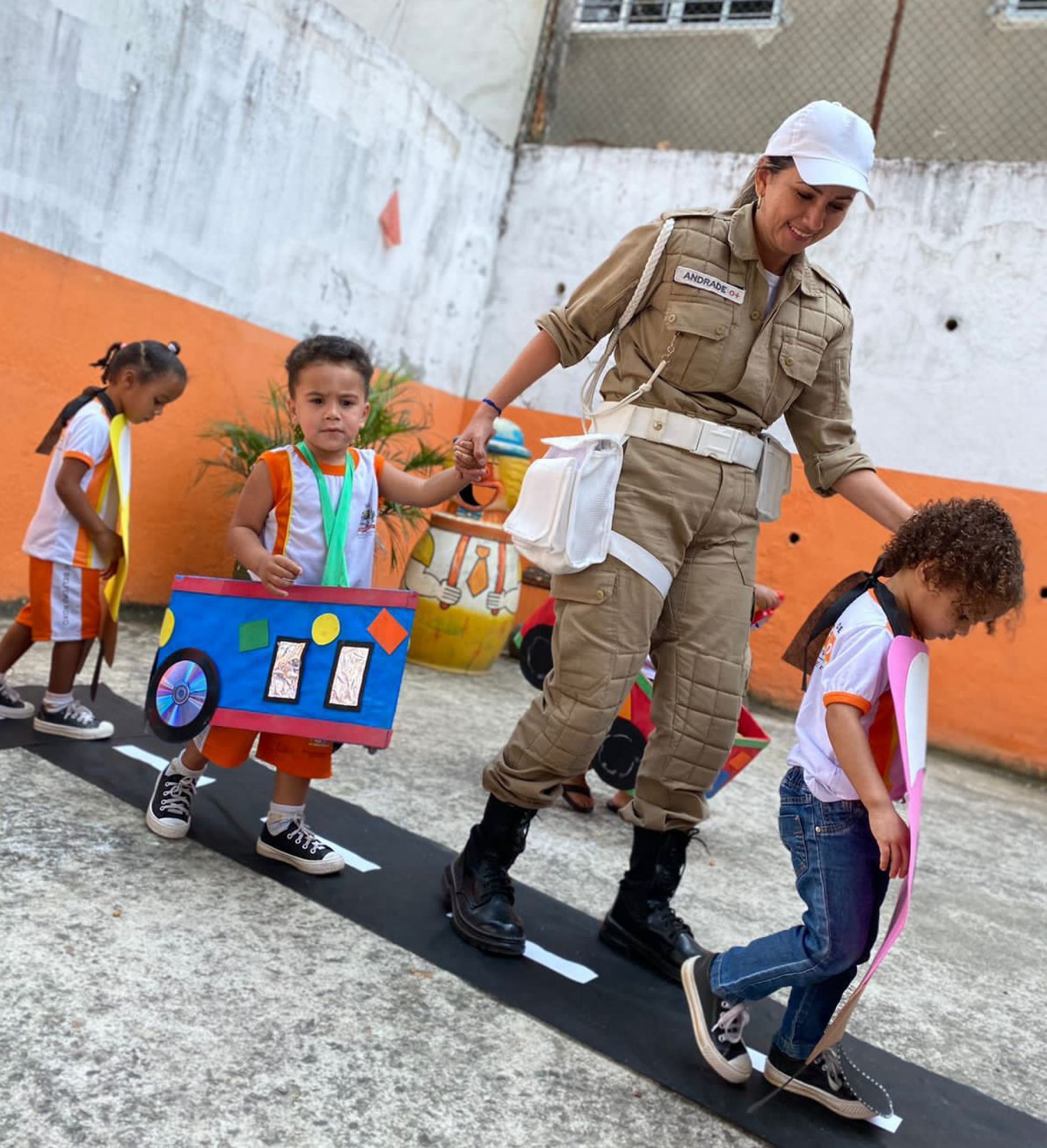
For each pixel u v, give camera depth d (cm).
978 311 600
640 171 683
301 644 239
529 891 270
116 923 203
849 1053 218
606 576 216
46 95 424
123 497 290
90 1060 160
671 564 220
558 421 692
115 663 406
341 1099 164
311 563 244
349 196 586
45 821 243
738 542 230
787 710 641
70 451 282
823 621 192
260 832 265
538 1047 193
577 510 213
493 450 566
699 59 766
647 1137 173
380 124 597
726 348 216
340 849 269
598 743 223
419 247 648
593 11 783
